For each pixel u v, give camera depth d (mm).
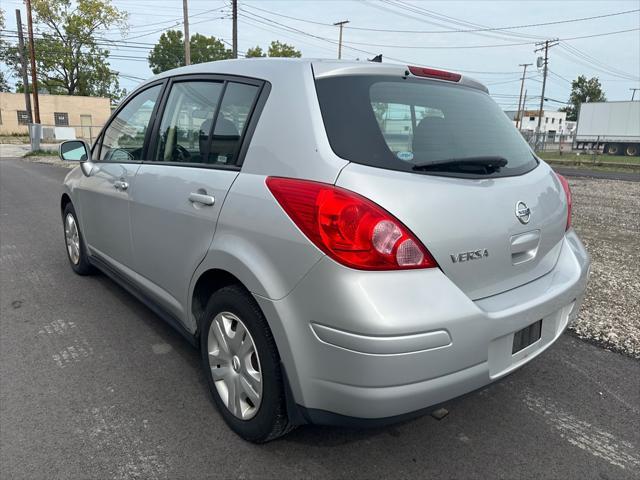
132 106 3709
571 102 94625
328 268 1919
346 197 1918
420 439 2564
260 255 2178
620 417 2785
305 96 2229
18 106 46875
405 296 1886
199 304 2797
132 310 4172
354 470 2324
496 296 2246
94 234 4176
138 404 2824
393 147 2133
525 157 2744
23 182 13117
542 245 2504
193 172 2729
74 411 2746
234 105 2596
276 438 2457
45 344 3547
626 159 31109
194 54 70625
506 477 2297
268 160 2268
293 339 2064
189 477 2260
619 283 5102
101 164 3928
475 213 2125
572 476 2312
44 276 5016
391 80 2426
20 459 2357
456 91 2721
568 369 3316
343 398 1969
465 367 2023
